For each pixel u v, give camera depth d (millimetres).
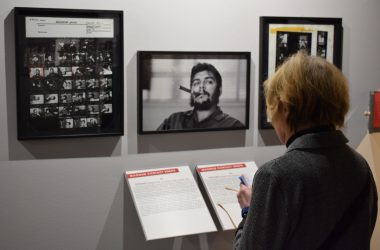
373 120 2629
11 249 2072
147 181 2188
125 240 2236
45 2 2006
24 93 1997
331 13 2521
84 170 2141
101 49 2088
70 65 2051
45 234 2111
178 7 2219
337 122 1254
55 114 2051
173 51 2207
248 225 1202
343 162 1223
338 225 1187
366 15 2598
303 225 1166
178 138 2291
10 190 2041
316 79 1217
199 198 2182
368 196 1247
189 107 2271
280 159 1201
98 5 2084
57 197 2111
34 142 2049
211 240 2402
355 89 2619
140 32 2166
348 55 2584
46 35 2002
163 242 2316
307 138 1209
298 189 1156
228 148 2398
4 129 2002
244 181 1798
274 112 1292
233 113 2361
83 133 2104
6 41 1966
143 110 2189
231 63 2328
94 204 2172
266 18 2361
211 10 2281
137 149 2219
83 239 2172
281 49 2414
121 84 2127
